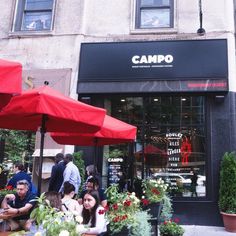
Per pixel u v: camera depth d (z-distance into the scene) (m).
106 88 9.50
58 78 10.06
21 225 5.10
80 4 10.58
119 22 10.34
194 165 9.20
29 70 10.27
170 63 9.37
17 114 4.26
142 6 10.62
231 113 9.15
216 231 8.02
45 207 2.96
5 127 5.52
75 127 5.41
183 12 10.09
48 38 10.48
